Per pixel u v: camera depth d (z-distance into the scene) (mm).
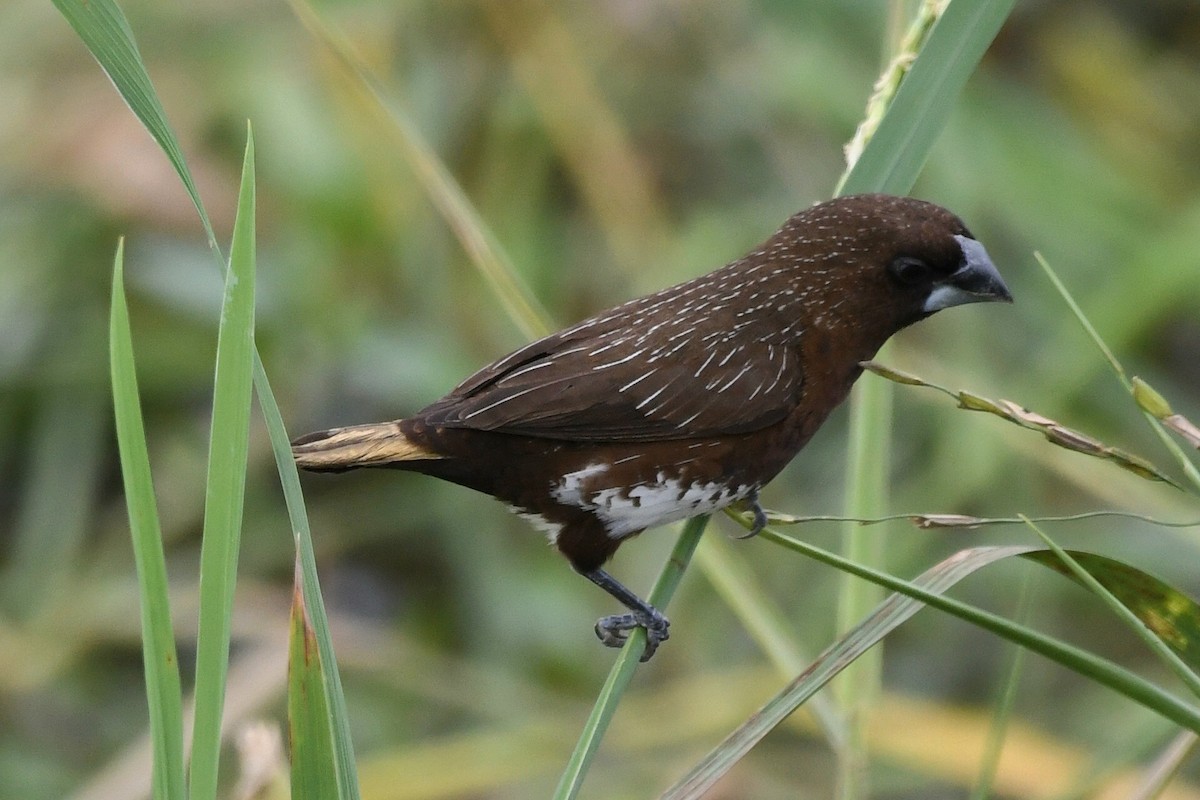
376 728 9734
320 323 10266
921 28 6449
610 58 11289
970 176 10883
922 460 10438
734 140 11258
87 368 10438
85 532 10508
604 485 6594
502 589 10258
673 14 11250
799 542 4387
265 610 9883
